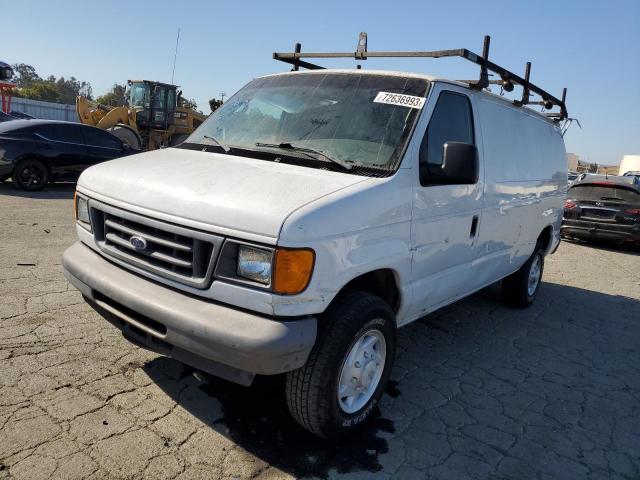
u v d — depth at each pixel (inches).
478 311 242.7
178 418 128.0
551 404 156.8
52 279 218.2
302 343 106.0
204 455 115.4
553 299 278.4
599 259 419.2
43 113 1603.1
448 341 201.0
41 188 478.3
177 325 108.7
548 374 178.7
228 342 103.2
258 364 103.3
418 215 139.2
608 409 156.6
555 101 244.2
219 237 108.0
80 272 130.3
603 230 459.2
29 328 168.2
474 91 173.2
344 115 147.0
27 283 210.5
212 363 110.3
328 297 112.1
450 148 133.6
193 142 159.2
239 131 155.4
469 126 167.9
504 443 133.3
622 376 182.4
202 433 123.2
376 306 123.0
